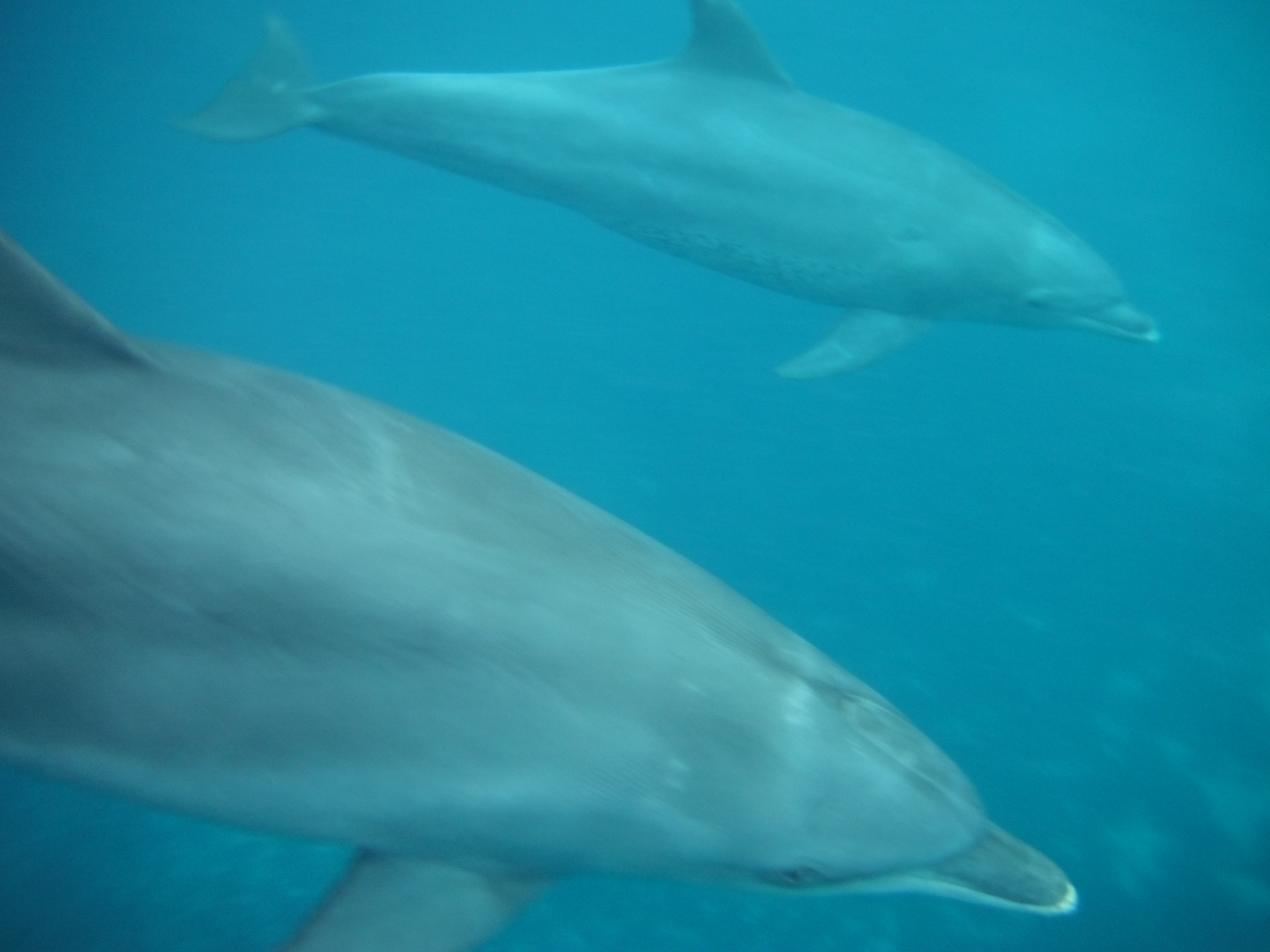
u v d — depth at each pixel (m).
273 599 1.06
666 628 1.24
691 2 2.54
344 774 1.09
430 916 1.20
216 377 1.17
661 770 1.20
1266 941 2.49
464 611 1.12
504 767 1.13
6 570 1.05
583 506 1.35
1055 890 1.48
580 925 2.49
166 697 1.06
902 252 2.65
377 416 1.24
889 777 1.34
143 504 1.06
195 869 2.53
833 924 2.51
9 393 1.09
